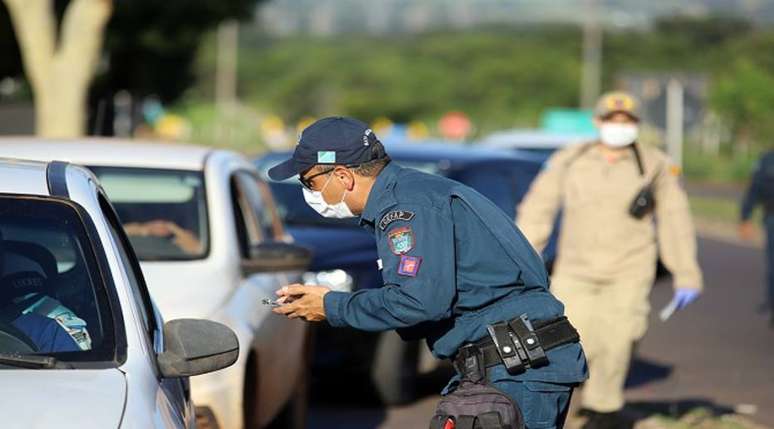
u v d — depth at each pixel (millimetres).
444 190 13219
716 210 91688
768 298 40719
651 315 41562
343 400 27516
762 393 29203
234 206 22828
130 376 11773
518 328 13273
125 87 112188
